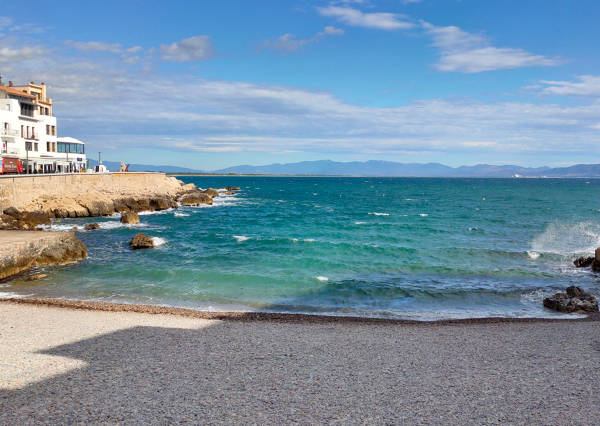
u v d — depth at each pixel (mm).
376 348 9859
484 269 20891
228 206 61500
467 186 165625
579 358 9219
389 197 89938
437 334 11219
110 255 23641
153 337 10422
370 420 6234
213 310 14188
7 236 21062
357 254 24391
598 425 6180
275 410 6516
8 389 7258
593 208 58562
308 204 68062
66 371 8094
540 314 14211
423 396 7113
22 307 13438
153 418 6219
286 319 12836
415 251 25266
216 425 6031
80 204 41531
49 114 60156
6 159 43625
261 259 22797
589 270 20781
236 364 8578
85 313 12805
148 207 49938
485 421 6258
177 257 23219
